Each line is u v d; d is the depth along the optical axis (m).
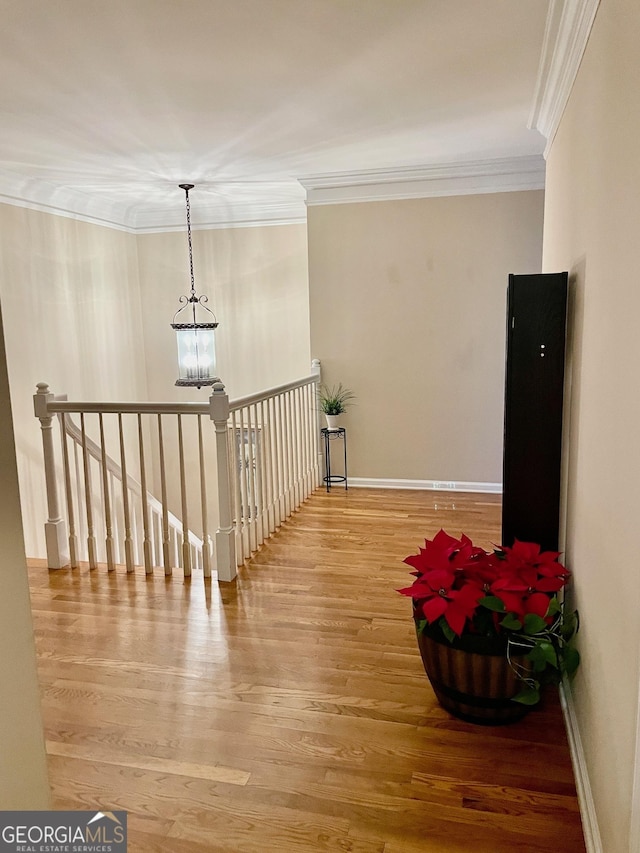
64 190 4.88
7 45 2.42
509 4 2.20
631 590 1.30
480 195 4.67
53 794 1.86
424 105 3.23
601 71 1.78
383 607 3.03
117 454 5.75
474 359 4.86
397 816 1.76
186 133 3.57
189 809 1.80
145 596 3.20
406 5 2.20
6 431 1.00
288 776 1.92
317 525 4.24
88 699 2.33
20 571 1.04
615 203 1.56
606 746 1.50
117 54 2.53
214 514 6.11
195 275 5.93
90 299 5.34
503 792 1.83
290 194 5.32
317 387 5.14
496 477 4.98
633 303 1.35
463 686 2.08
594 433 1.83
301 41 2.46
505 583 2.01
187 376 5.14
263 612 3.00
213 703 2.29
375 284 4.96
